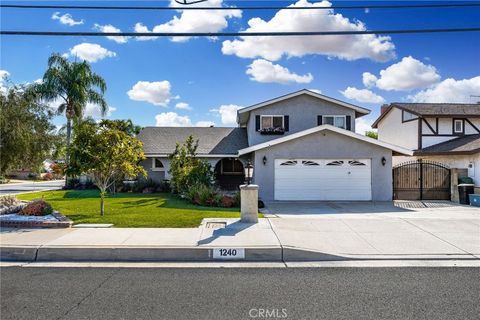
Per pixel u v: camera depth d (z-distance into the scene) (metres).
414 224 9.97
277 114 21.03
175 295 5.07
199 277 5.93
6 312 4.45
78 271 6.25
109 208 12.85
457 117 24.11
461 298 4.98
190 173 16.94
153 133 25.36
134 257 7.10
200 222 9.71
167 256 7.12
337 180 16.62
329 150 16.61
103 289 5.31
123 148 11.27
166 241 7.64
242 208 9.95
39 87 24.61
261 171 16.52
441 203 15.98
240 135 25.38
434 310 4.55
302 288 5.38
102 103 26.62
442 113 24.02
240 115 22.45
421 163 17.73
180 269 6.42
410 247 7.76
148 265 6.66
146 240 7.70
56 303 4.75
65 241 7.59
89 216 10.78
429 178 17.62
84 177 24.62
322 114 21.12
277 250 7.18
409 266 6.58
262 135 20.94
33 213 10.04
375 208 14.05
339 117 21.16
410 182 17.69
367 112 21.28
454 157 20.20
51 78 24.72
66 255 7.09
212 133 25.67
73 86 24.91
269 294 5.12
